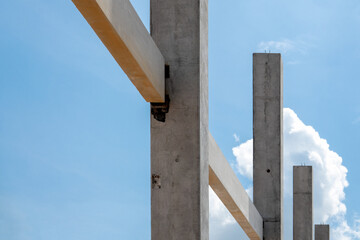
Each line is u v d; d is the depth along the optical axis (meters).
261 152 8.99
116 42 3.59
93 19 3.32
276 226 8.88
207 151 4.66
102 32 3.48
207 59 4.76
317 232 14.03
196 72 4.44
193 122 4.39
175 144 4.40
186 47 4.47
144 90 4.24
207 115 4.70
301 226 11.41
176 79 4.45
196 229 4.29
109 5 3.34
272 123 8.98
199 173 4.34
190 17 4.48
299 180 11.53
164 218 4.35
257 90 9.05
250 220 7.98
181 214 4.32
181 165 4.37
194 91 4.42
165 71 4.46
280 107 9.00
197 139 4.38
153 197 4.39
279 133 8.96
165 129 4.43
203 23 4.61
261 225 8.80
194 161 4.36
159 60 4.32
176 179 4.37
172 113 4.44
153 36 4.52
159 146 4.43
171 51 4.48
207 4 4.81
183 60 4.46
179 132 4.40
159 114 4.45
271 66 9.03
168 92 4.45
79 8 3.22
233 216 7.67
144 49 3.98
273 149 8.96
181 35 4.48
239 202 7.36
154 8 4.54
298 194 11.51
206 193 4.57
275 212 8.91
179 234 4.31
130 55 3.74
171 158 4.39
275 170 8.93
